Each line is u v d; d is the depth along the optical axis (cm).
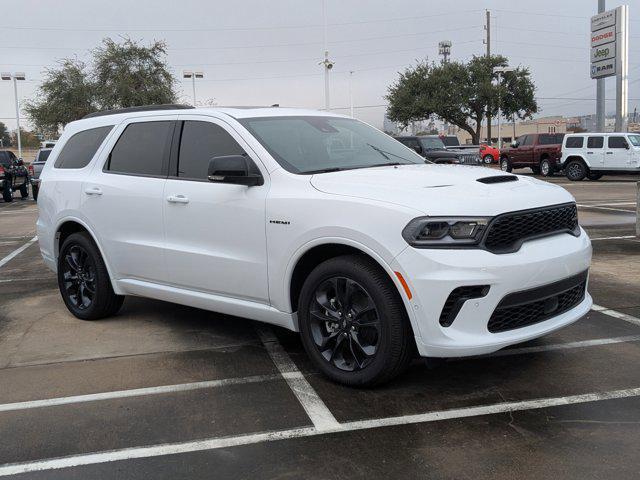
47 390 421
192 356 483
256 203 435
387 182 402
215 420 369
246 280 450
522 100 5053
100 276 567
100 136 589
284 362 465
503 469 307
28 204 2202
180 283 500
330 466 314
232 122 475
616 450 322
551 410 371
